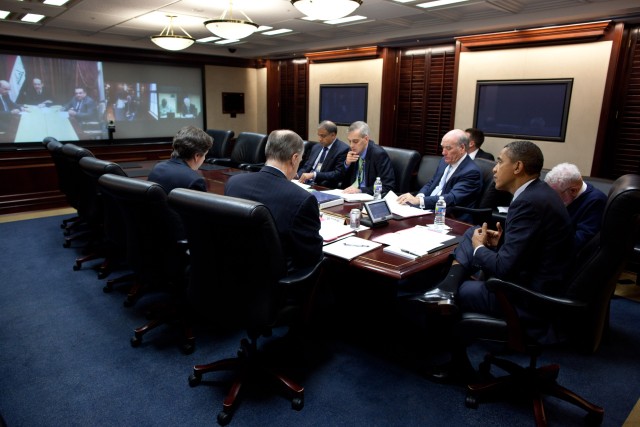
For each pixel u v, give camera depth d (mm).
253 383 1989
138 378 2031
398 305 2521
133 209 2025
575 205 2352
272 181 1746
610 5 3811
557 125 4375
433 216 2535
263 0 4262
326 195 2914
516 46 4535
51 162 5664
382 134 6094
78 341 2354
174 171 2230
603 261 1464
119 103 7090
